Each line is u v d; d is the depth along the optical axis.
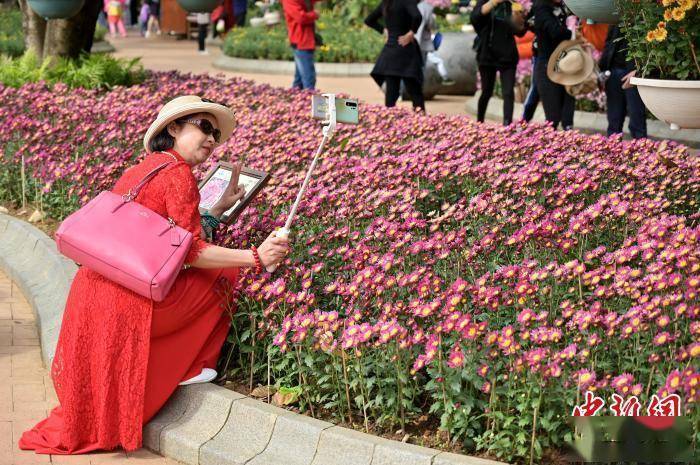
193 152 5.03
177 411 4.91
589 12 6.29
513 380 4.21
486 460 4.06
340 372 4.70
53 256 7.06
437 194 6.74
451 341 4.51
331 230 5.66
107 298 4.78
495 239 5.37
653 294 4.43
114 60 12.70
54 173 7.71
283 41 22.92
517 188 6.24
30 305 6.89
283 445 4.50
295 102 10.22
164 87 10.95
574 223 5.35
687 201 6.40
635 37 5.99
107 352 4.75
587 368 4.25
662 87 5.67
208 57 25.39
